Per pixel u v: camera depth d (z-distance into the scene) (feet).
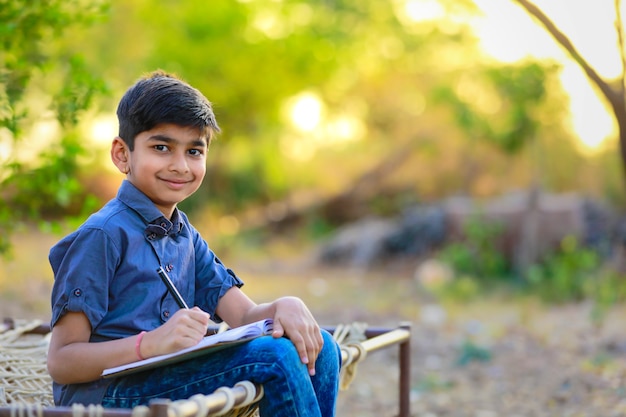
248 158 55.11
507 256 35.81
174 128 8.02
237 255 46.21
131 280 7.86
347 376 10.27
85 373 7.45
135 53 42.88
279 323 7.88
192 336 7.23
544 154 40.22
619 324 25.18
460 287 31.58
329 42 45.47
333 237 45.29
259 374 7.38
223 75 47.37
